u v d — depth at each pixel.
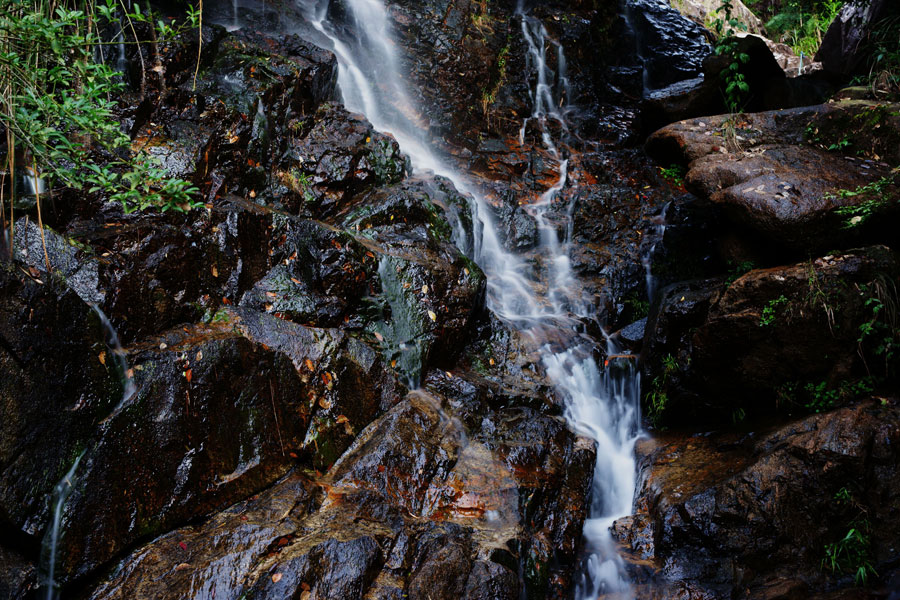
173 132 5.55
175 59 6.15
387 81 9.58
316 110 7.23
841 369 5.79
